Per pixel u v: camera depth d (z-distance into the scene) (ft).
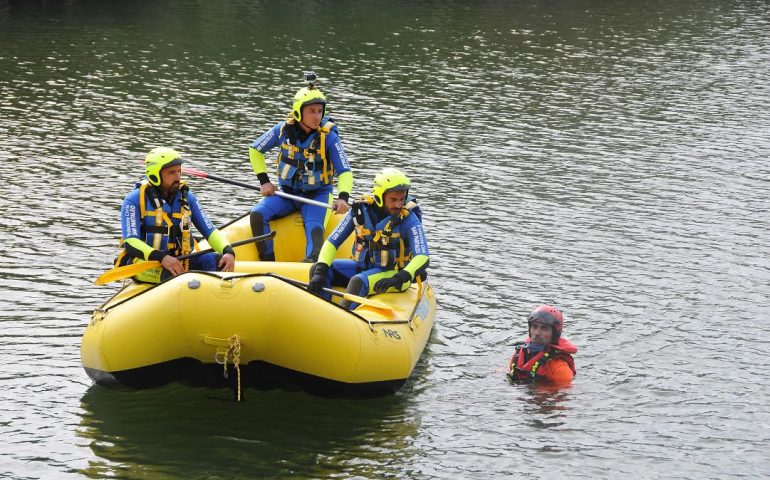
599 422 40.73
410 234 45.55
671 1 201.16
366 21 164.66
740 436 39.81
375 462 37.09
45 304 51.98
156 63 123.75
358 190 76.28
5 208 67.97
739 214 72.02
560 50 143.95
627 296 55.47
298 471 36.22
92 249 60.64
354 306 44.32
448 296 54.95
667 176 82.43
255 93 109.40
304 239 53.62
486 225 67.97
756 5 199.21
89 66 120.16
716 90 119.75
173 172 42.73
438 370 45.78
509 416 41.22
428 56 135.85
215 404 41.39
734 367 46.47
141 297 39.93
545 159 86.99
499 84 119.65
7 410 40.50
